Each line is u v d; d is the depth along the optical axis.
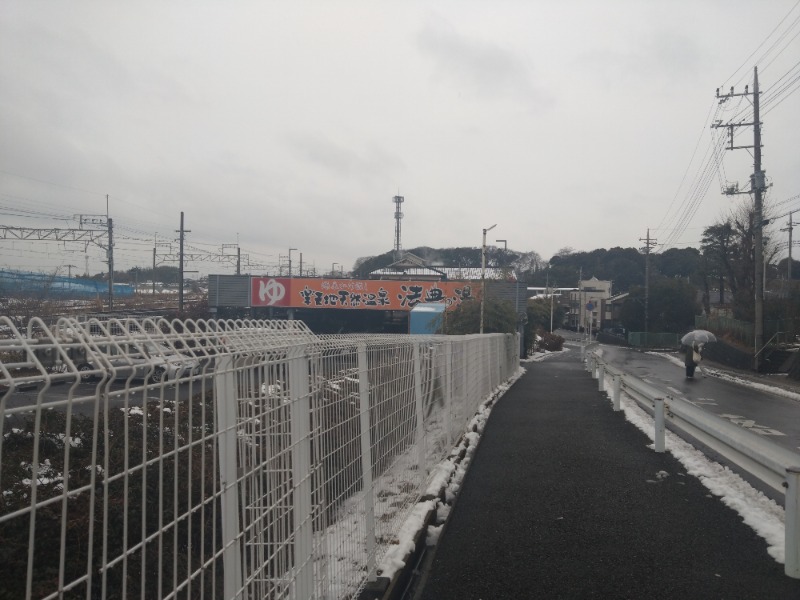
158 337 2.31
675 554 5.37
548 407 14.92
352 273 79.94
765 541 5.64
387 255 85.69
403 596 4.66
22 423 3.00
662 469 8.41
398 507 5.63
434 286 40.62
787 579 4.84
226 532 2.58
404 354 6.14
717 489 7.25
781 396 20.56
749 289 45.41
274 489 3.02
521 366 35.38
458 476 7.96
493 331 33.41
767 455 5.52
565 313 104.50
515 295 42.94
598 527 6.09
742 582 4.79
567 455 9.31
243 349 2.86
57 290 34.66
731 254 49.75
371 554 4.55
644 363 38.91
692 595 4.58
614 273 104.94
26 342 1.73
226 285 39.94
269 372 3.04
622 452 9.52
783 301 39.66
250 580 2.67
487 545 5.66
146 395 2.08
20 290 26.89
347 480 4.26
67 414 1.75
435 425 7.87
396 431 5.69
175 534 2.18
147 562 2.93
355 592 4.26
